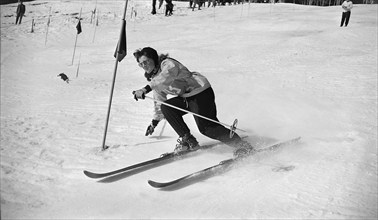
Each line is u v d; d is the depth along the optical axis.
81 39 18.52
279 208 3.04
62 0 31.78
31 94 8.72
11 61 13.42
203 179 3.77
